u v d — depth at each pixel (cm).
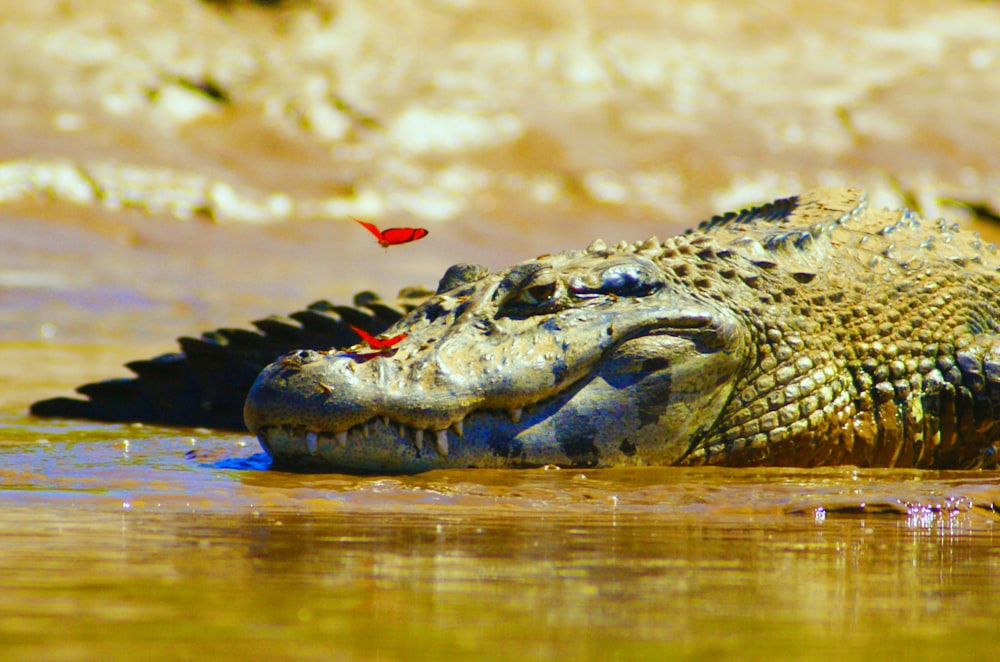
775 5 9488
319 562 938
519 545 1052
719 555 1023
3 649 643
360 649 662
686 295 1709
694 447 1705
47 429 2086
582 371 1606
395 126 7394
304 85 7462
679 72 8519
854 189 2283
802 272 1856
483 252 6525
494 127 7612
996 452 1889
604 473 1577
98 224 5844
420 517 1223
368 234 6469
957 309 1955
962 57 9294
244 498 1312
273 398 1522
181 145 6706
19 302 4500
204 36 7550
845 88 8662
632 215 7194
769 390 1756
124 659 625
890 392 1839
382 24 8181
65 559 927
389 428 1534
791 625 753
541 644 686
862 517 1293
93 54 7056
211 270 5538
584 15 8838
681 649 681
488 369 1561
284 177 6762
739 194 7475
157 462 1628
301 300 5062
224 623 718
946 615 795
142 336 3959
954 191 7775
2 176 5931
